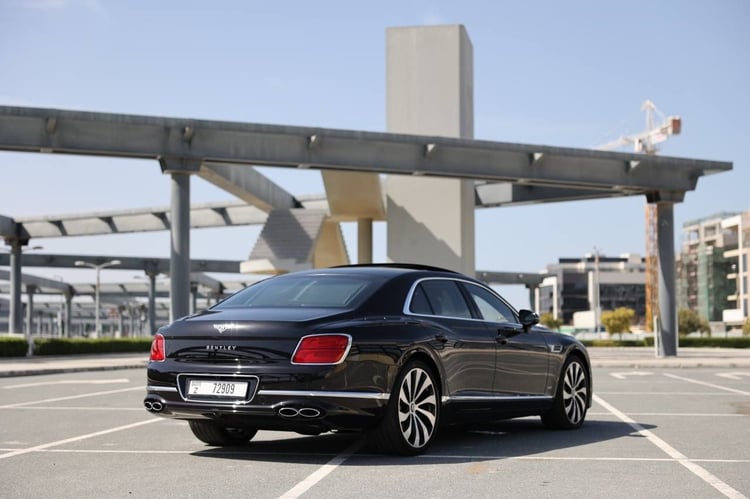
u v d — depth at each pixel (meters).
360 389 6.87
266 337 6.89
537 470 6.67
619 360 29.30
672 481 6.22
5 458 7.37
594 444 8.23
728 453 7.66
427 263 38.94
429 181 39.16
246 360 6.91
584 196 38.66
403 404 7.25
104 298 136.25
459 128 38.72
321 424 6.82
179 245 29.44
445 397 7.71
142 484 6.10
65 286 108.31
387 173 32.50
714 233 150.50
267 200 44.06
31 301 103.00
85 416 11.03
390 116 39.12
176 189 29.52
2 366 25.62
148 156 29.17
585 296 178.00
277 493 5.73
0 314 151.75
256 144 30.14
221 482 6.15
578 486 6.00
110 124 28.48
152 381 7.29
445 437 8.77
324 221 47.44
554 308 180.12
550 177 33.62
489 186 41.84
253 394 6.82
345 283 7.70
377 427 7.14
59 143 27.95
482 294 8.75
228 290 112.12
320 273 8.10
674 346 35.06
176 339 7.25
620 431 9.34
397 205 39.28
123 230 56.91
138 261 83.81
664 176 34.97
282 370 6.78
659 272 35.62
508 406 8.55
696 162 34.66
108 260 80.50
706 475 6.49
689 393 14.80
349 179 39.44
